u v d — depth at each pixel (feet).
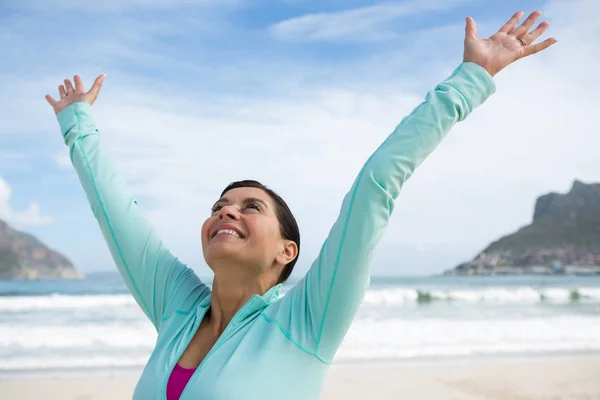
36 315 49.60
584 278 226.17
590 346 30.91
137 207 8.30
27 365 24.82
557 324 41.60
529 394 19.84
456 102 6.60
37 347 30.73
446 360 26.53
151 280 7.88
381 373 23.21
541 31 7.31
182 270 8.00
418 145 6.44
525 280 191.42
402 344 31.99
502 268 445.78
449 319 46.42
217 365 6.18
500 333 36.65
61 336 34.53
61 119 8.85
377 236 6.26
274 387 6.03
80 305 57.62
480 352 28.84
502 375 22.97
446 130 6.61
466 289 91.71
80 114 8.82
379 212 6.28
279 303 6.69
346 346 31.17
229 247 6.83
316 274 6.43
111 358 26.84
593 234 535.19
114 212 8.05
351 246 6.17
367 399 19.07
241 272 6.98
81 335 35.01
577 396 19.58
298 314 6.44
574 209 565.12
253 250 6.93
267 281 7.25
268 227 7.10
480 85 6.82
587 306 63.31
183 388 6.27
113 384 21.06
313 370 6.31
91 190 8.23
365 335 35.45
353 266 6.17
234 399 5.90
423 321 43.93
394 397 19.34
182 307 7.39
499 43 7.14
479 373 23.32
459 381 21.77
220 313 7.03
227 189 7.80
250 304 6.74
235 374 6.03
